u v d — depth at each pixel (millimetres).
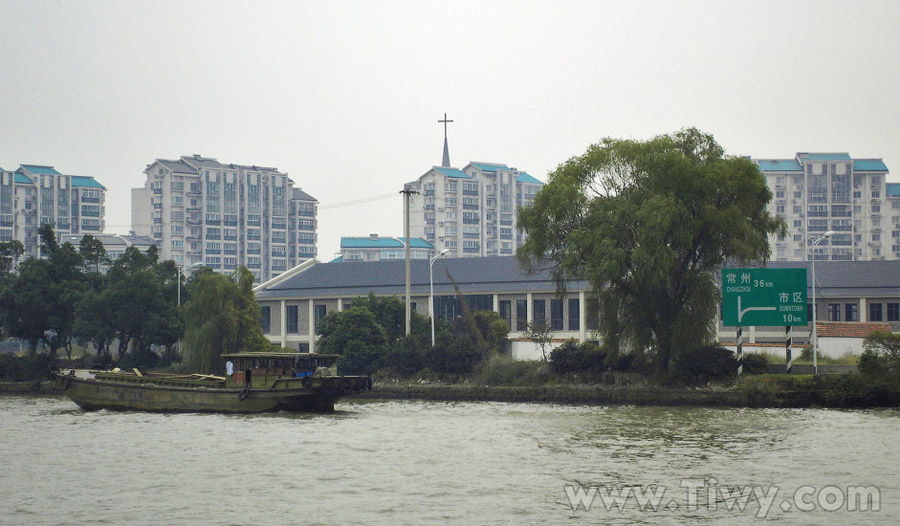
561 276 92062
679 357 87938
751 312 84312
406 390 97000
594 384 91000
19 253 138875
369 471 49750
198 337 104562
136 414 78688
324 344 108438
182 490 45281
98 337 119062
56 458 54406
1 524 39062
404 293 130375
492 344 108875
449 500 42844
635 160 89438
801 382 80812
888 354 81688
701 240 87188
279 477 48312
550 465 51062
